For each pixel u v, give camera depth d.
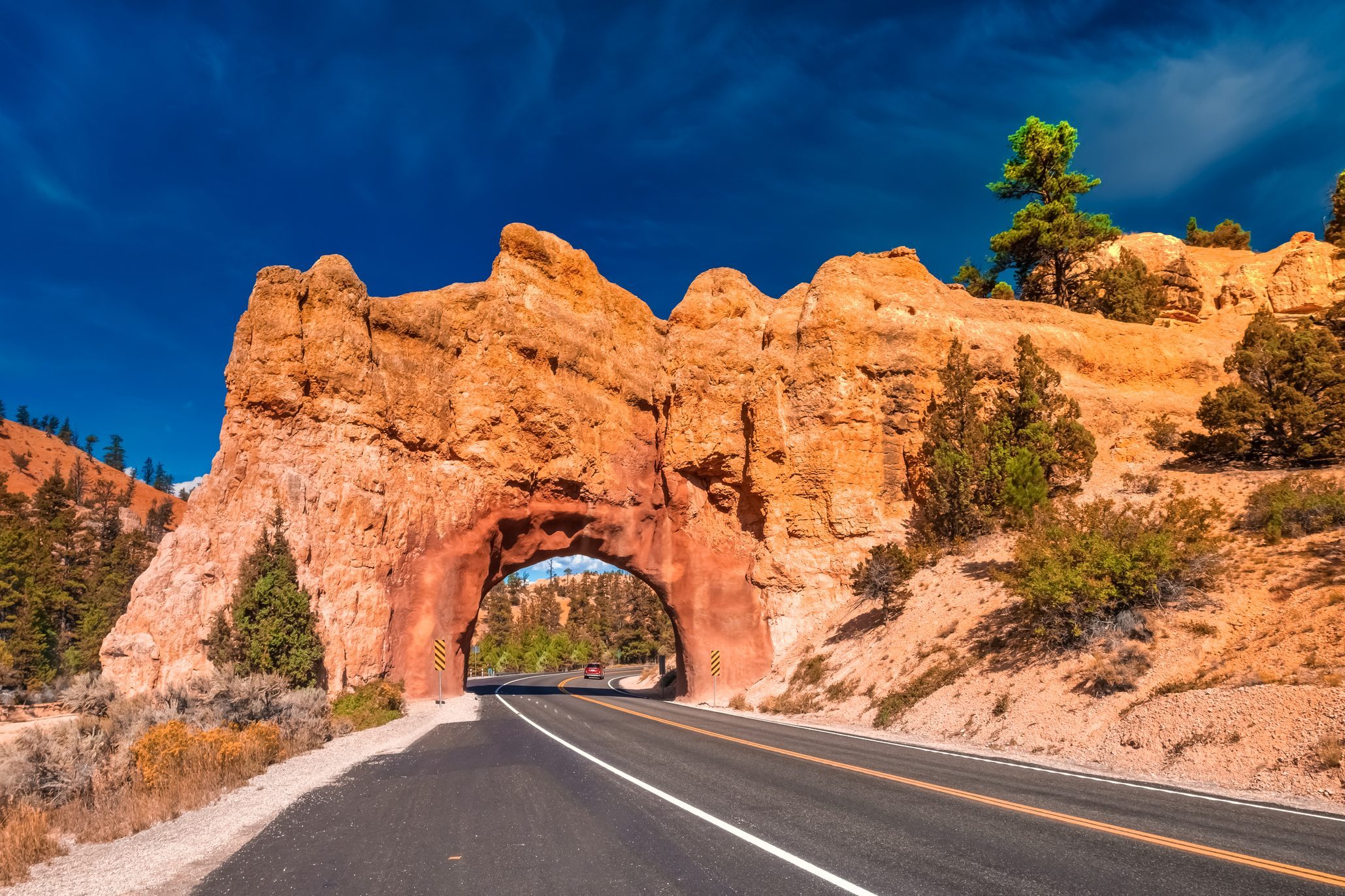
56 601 62.28
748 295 41.78
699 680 35.28
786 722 23.53
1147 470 32.47
